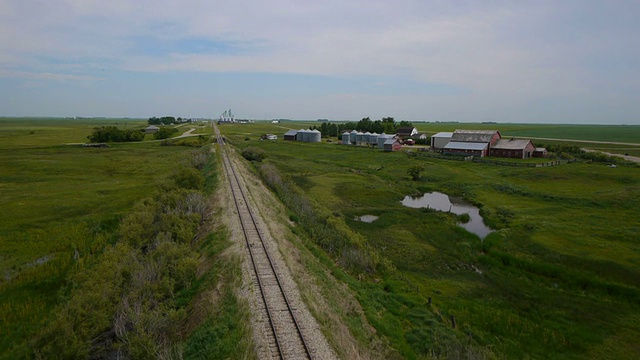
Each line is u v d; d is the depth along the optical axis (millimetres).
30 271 27969
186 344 17438
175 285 23078
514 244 35281
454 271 31094
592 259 30719
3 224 37750
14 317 22781
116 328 17906
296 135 130250
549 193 52000
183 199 38250
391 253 34219
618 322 23406
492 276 30141
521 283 28812
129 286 21500
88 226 37156
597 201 46594
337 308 20953
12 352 19156
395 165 78812
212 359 15922
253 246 27359
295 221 37875
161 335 17906
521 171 66438
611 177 59031
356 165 81125
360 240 34406
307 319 18469
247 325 17859
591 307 25203
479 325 22984
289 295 20609
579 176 60938
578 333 22312
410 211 47156
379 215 46062
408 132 137250
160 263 24016
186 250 26562
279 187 53188
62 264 29031
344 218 44125
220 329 17641
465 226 42031
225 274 23156
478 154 85875
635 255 31062
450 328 21875
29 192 50188
